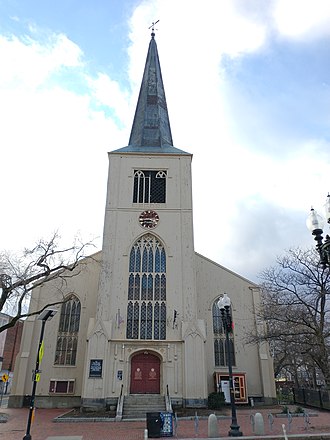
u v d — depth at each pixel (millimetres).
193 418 23953
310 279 24375
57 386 31656
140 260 33500
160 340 30094
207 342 33938
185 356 29344
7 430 20047
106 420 23672
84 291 34969
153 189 36688
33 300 34062
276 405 31766
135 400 27688
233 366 33500
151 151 38281
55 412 28438
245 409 29172
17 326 63031
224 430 19516
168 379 28828
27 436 15492
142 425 22094
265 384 32594
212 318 35125
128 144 43250
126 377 28938
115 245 33656
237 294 36094
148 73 48094
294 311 26672
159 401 27781
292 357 45469
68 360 32656
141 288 32312
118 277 32406
